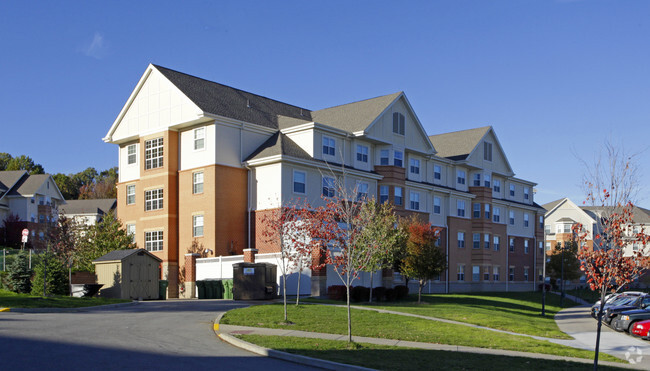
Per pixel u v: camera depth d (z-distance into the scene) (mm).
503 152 61250
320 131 40281
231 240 38156
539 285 65188
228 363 13664
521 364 14984
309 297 31719
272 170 38000
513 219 62906
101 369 12188
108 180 121812
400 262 35812
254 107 43844
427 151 49625
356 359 14617
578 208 83875
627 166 21703
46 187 74688
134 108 43062
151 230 40906
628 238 15438
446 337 19594
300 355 14734
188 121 38906
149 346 15266
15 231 68125
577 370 14539
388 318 23250
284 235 26797
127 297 30859
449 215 52375
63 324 18734
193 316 22500
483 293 51094
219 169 38062
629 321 25406
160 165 40844
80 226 37406
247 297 30312
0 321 18688
